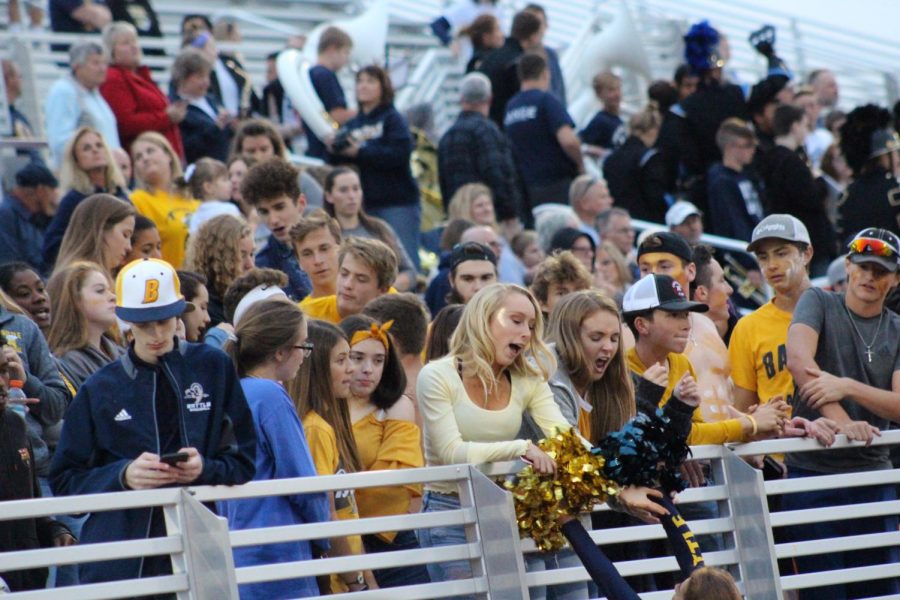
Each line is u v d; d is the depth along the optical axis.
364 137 42.84
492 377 21.91
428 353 26.31
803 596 26.30
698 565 21.33
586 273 28.92
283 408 21.41
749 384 27.94
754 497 24.19
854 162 39.28
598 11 70.31
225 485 20.12
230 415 20.45
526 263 41.69
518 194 45.78
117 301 20.39
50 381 24.09
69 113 42.16
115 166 35.34
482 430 22.11
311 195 40.16
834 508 25.05
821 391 25.34
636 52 64.81
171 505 19.84
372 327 24.67
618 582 21.16
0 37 52.31
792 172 48.59
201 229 29.31
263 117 52.69
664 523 21.62
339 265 28.84
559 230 39.59
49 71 53.84
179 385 20.28
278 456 21.20
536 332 22.42
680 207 45.03
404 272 36.97
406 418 25.12
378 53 56.06
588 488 21.38
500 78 52.41
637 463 21.45
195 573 19.70
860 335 26.34
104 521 20.44
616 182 50.47
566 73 66.00
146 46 53.78
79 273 25.39
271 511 21.39
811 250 27.97
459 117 45.97
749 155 49.12
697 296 29.78
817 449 25.30
